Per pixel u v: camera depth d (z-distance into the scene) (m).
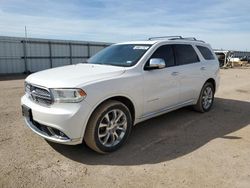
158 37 5.99
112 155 4.04
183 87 5.58
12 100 8.12
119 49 5.35
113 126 4.13
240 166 3.69
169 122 5.73
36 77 4.17
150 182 3.27
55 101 3.66
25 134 4.84
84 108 3.66
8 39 20.38
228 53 34.75
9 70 20.77
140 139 4.71
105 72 4.20
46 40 22.77
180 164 3.75
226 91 10.40
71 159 3.88
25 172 3.48
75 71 4.34
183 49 5.82
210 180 3.32
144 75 4.57
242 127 5.46
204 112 6.58
